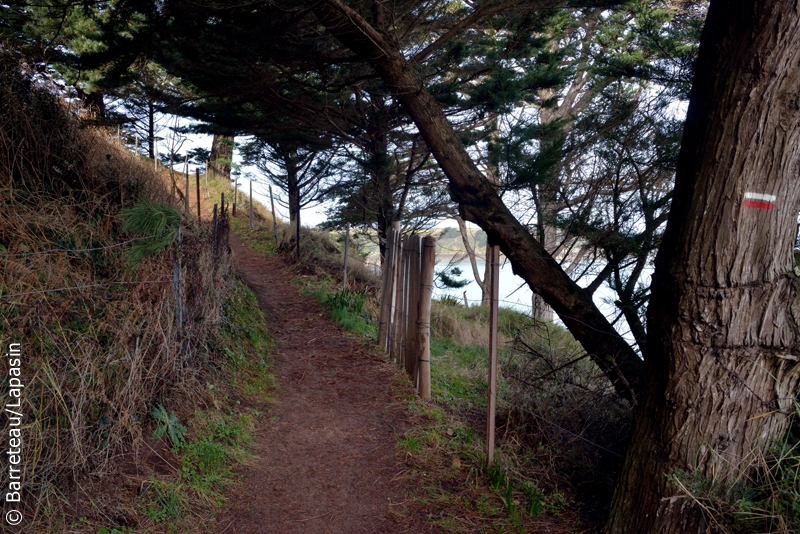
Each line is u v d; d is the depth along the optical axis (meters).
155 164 12.02
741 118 2.36
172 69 7.70
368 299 9.42
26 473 2.47
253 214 17.28
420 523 3.20
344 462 3.96
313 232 13.74
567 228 4.32
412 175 10.14
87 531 2.51
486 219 4.55
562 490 3.64
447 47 8.86
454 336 8.55
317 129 9.68
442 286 8.50
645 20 5.01
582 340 4.35
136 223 3.73
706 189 2.46
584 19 9.79
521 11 7.33
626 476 2.80
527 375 4.71
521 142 5.11
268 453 3.98
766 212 2.36
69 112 5.80
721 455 2.47
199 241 4.96
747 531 2.27
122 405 3.14
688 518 2.47
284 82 7.19
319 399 5.27
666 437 2.59
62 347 2.97
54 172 4.76
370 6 5.04
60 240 3.85
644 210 3.98
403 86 4.61
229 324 6.11
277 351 6.73
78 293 3.31
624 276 4.24
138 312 3.64
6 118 4.44
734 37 2.41
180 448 3.52
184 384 4.14
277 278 11.06
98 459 2.91
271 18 5.23
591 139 4.50
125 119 8.66
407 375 5.95
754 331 2.41
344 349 7.03
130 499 2.85
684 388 2.53
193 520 2.91
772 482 2.35
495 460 3.88
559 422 4.27
